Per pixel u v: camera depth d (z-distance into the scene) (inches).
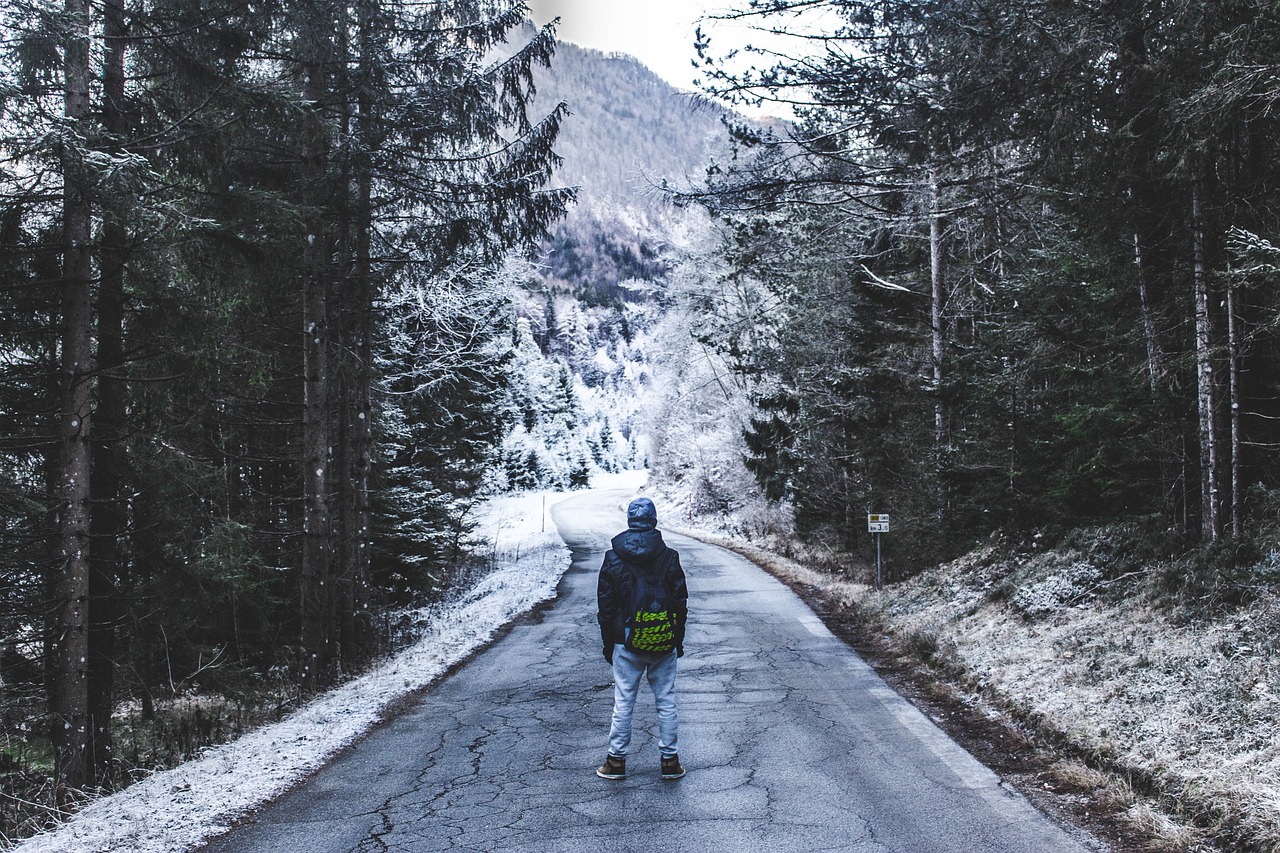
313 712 349.7
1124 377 391.5
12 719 368.8
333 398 599.2
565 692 361.1
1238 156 335.3
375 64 471.5
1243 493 339.9
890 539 726.5
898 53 411.2
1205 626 297.9
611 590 233.6
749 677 378.0
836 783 225.3
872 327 785.6
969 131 379.2
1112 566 398.9
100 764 324.2
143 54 336.5
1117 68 346.3
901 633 473.4
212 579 362.0
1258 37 278.1
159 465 345.4
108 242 323.3
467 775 244.5
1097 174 357.4
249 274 353.7
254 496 581.3
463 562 1058.7
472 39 491.2
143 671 449.4
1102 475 430.9
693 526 1640.0
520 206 506.6
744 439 1230.3
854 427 821.9
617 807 209.8
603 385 5826.8
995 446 544.4
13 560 328.8
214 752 295.9
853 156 525.0
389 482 740.7
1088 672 301.1
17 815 255.4
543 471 3245.6
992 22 331.9
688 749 263.3
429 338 764.0
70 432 308.7
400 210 541.6
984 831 188.2
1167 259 380.5
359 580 555.8
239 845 193.2
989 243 619.8
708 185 510.0
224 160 343.9
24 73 274.8
